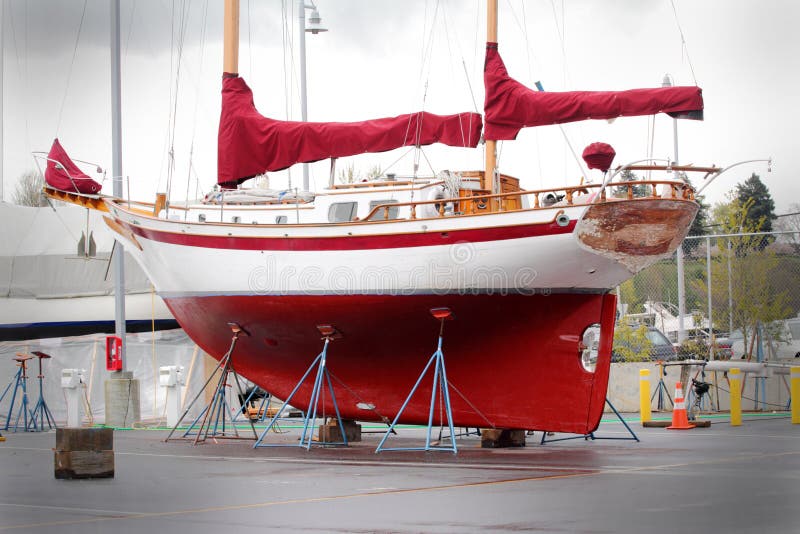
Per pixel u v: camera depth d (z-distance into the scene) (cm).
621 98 1560
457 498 965
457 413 1670
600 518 817
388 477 1171
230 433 2056
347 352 1747
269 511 898
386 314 1661
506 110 1659
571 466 1259
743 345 2967
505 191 1808
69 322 2747
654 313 3581
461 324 1628
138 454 1540
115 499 991
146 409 2659
